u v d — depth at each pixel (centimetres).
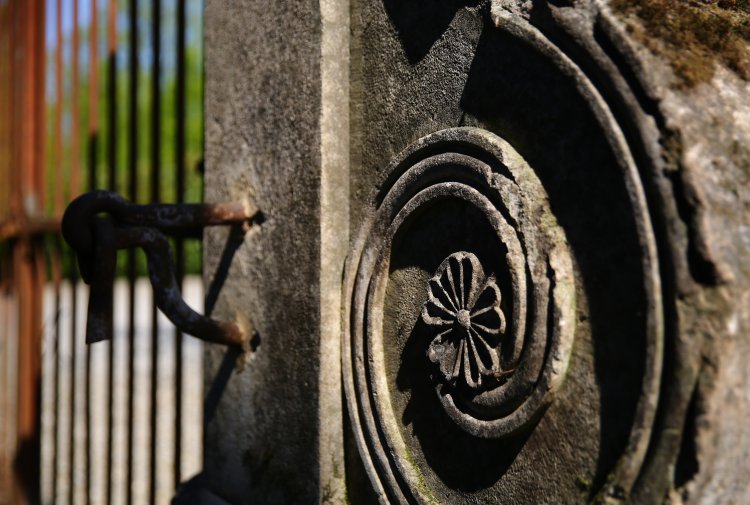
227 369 115
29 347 159
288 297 108
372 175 104
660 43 89
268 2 110
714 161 86
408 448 100
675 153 86
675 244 85
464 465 96
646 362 86
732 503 86
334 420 105
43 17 158
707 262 85
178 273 126
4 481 174
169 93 447
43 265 158
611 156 88
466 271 95
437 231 99
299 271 107
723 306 84
